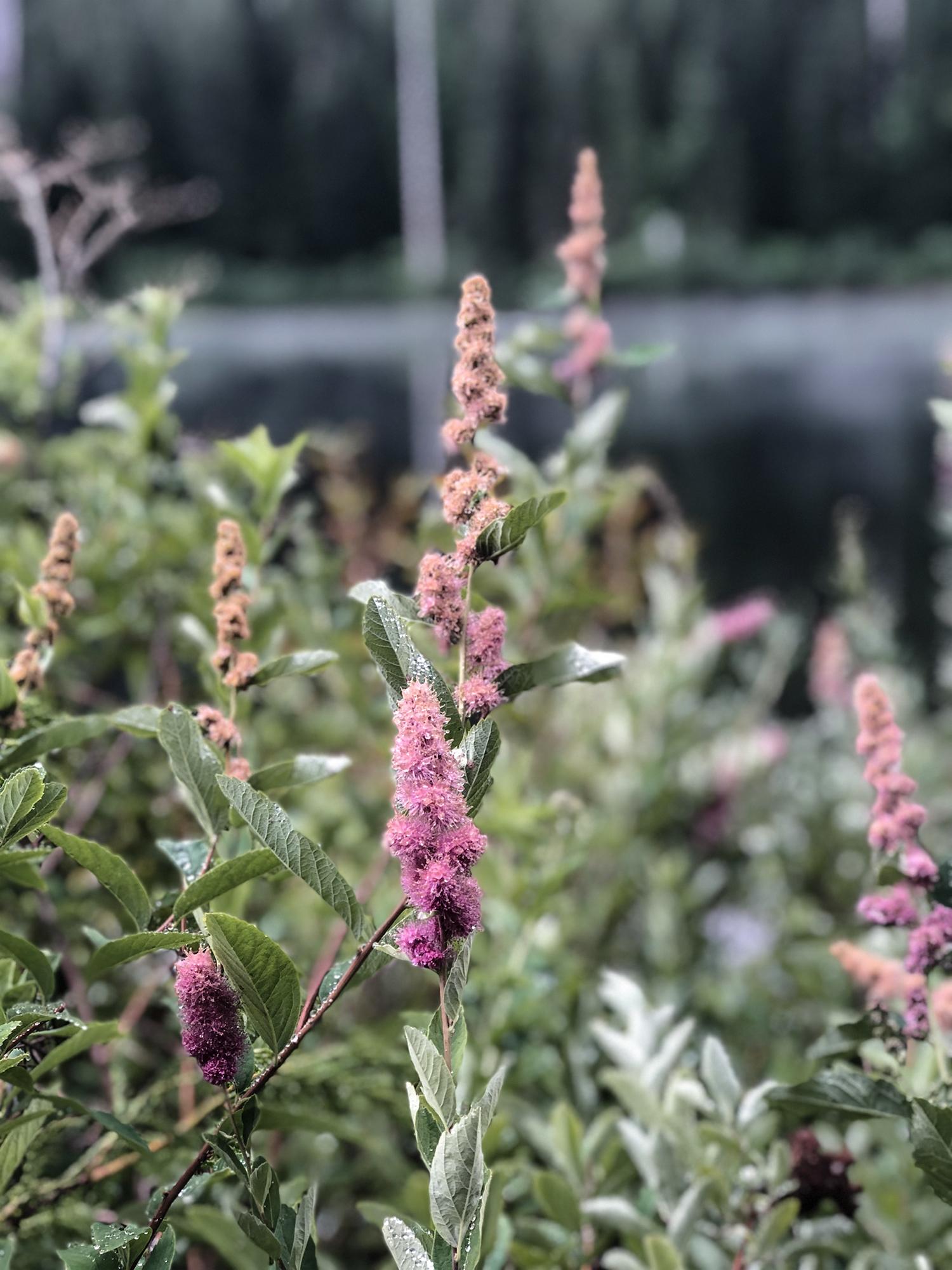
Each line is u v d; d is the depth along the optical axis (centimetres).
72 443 164
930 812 211
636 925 196
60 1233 88
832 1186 84
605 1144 97
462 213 1864
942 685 252
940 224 1920
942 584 362
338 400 629
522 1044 109
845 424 852
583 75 1883
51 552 83
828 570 440
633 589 227
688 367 1201
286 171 1753
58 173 173
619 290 1798
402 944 64
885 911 77
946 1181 70
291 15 1780
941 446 191
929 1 1894
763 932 193
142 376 148
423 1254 64
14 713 81
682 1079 90
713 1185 84
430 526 134
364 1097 98
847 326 1530
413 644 67
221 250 1680
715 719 244
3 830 68
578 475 138
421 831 63
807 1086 74
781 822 232
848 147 1934
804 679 329
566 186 1881
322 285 1661
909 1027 78
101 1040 73
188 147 1644
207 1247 99
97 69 1472
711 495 599
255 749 118
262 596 110
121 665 159
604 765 208
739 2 1911
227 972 65
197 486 155
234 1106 66
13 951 72
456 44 1870
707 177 1908
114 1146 88
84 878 120
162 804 130
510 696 70
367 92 1812
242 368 777
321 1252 120
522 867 121
